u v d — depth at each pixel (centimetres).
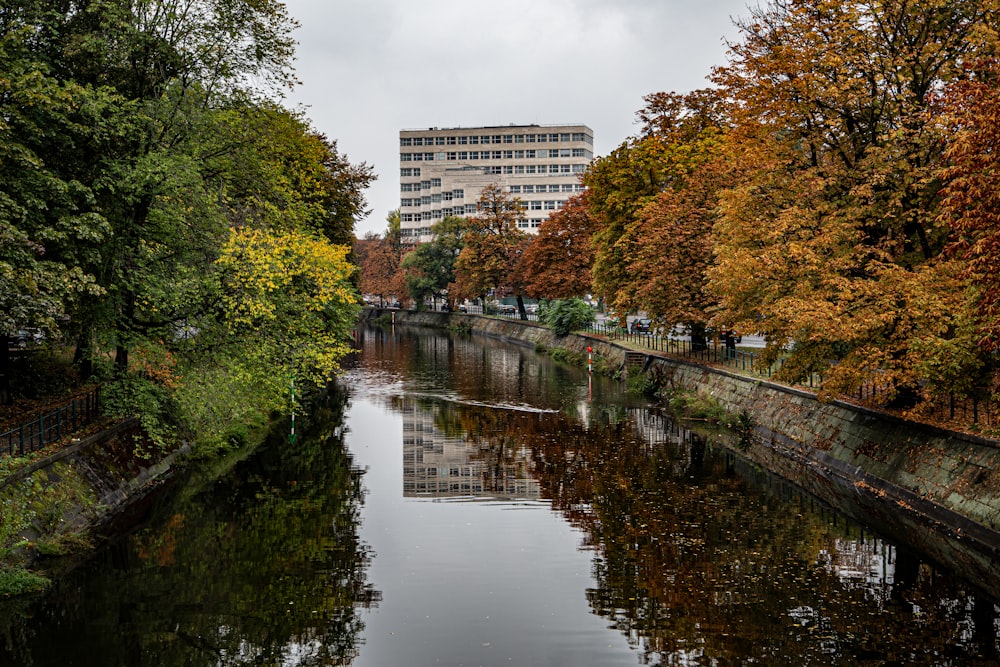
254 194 2439
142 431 2248
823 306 1866
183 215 2148
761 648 1207
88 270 1886
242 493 2177
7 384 2100
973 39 1822
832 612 1339
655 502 2052
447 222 10662
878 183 1986
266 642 1245
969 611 1341
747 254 2141
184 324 2212
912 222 2072
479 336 8919
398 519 1942
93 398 2247
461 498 2131
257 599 1423
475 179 14388
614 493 2153
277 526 1875
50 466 1673
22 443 1602
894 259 2097
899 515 1831
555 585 1484
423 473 2431
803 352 2142
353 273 4372
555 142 14862
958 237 1653
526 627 1293
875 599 1396
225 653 1209
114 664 1166
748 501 2048
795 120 2311
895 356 1909
